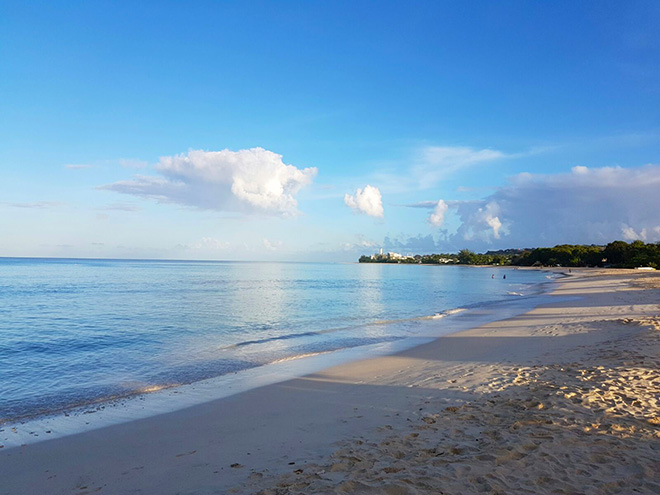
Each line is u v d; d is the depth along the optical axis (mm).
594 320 21609
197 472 5832
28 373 13094
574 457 5352
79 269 124000
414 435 6566
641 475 4812
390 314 29766
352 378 11781
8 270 108438
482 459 5414
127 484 5617
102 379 12320
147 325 23391
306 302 38781
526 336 18156
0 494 5465
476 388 9516
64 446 7242
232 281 77062
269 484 5129
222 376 12469
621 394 8039
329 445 6527
